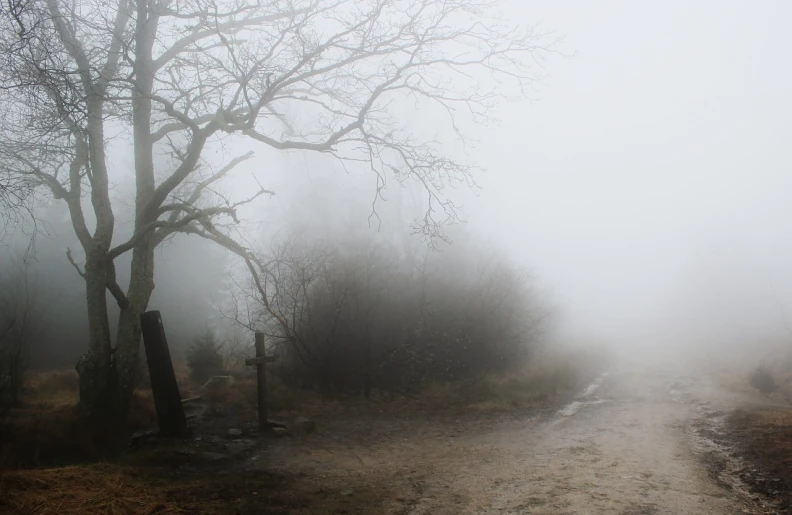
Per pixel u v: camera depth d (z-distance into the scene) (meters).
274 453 9.75
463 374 18.84
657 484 7.46
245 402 14.56
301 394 15.91
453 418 13.48
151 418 13.10
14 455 9.23
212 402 14.67
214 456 9.14
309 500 6.96
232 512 6.41
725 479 7.70
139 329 13.12
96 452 10.33
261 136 13.20
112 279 12.55
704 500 6.74
